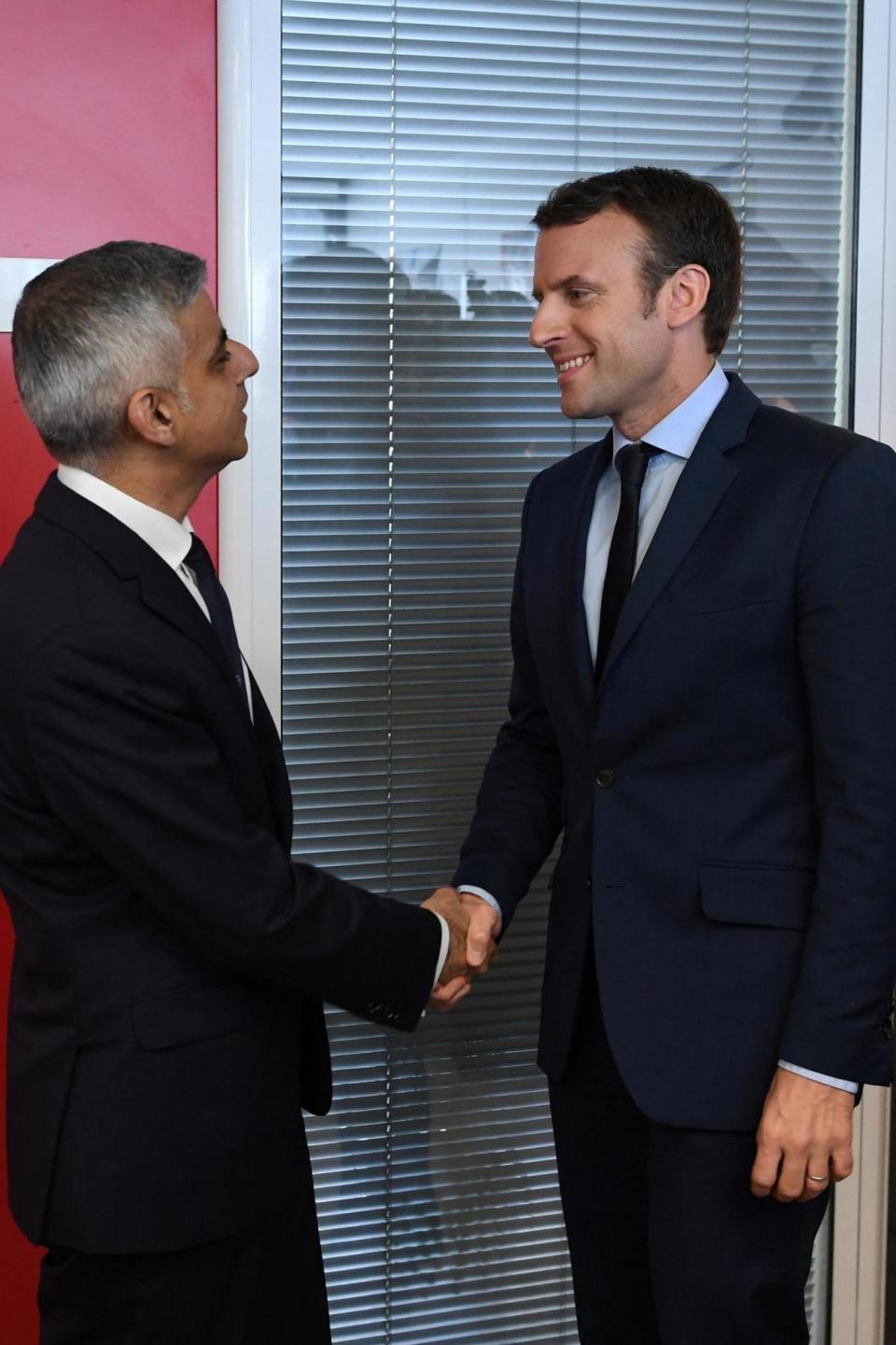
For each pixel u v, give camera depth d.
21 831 1.36
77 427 1.36
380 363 1.99
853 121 2.07
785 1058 1.36
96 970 1.34
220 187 1.88
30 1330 2.00
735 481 1.46
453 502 2.03
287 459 1.98
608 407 1.51
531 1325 2.17
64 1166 1.33
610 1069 1.63
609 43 1.99
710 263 1.48
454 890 1.71
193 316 1.38
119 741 1.28
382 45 1.93
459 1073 2.11
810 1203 1.49
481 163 1.98
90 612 1.29
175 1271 1.36
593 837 1.53
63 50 1.82
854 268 2.09
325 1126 2.08
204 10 1.85
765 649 1.41
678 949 1.46
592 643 1.57
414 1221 2.12
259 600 1.97
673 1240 1.46
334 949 1.38
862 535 1.37
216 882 1.31
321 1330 1.52
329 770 2.04
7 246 1.84
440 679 2.05
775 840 1.44
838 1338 2.18
